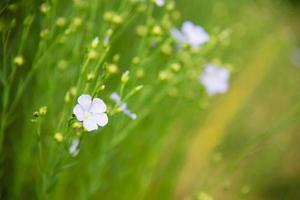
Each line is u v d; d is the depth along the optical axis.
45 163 0.61
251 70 1.12
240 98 1.01
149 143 0.71
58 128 0.48
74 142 0.49
